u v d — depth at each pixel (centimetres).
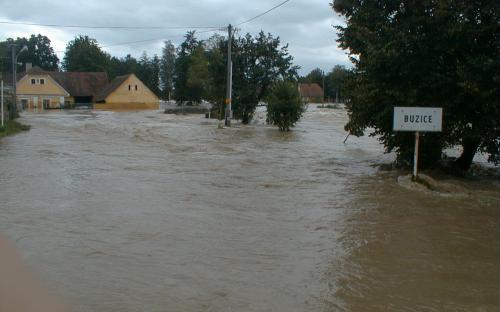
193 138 2931
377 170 1734
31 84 8194
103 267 720
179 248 813
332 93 14012
